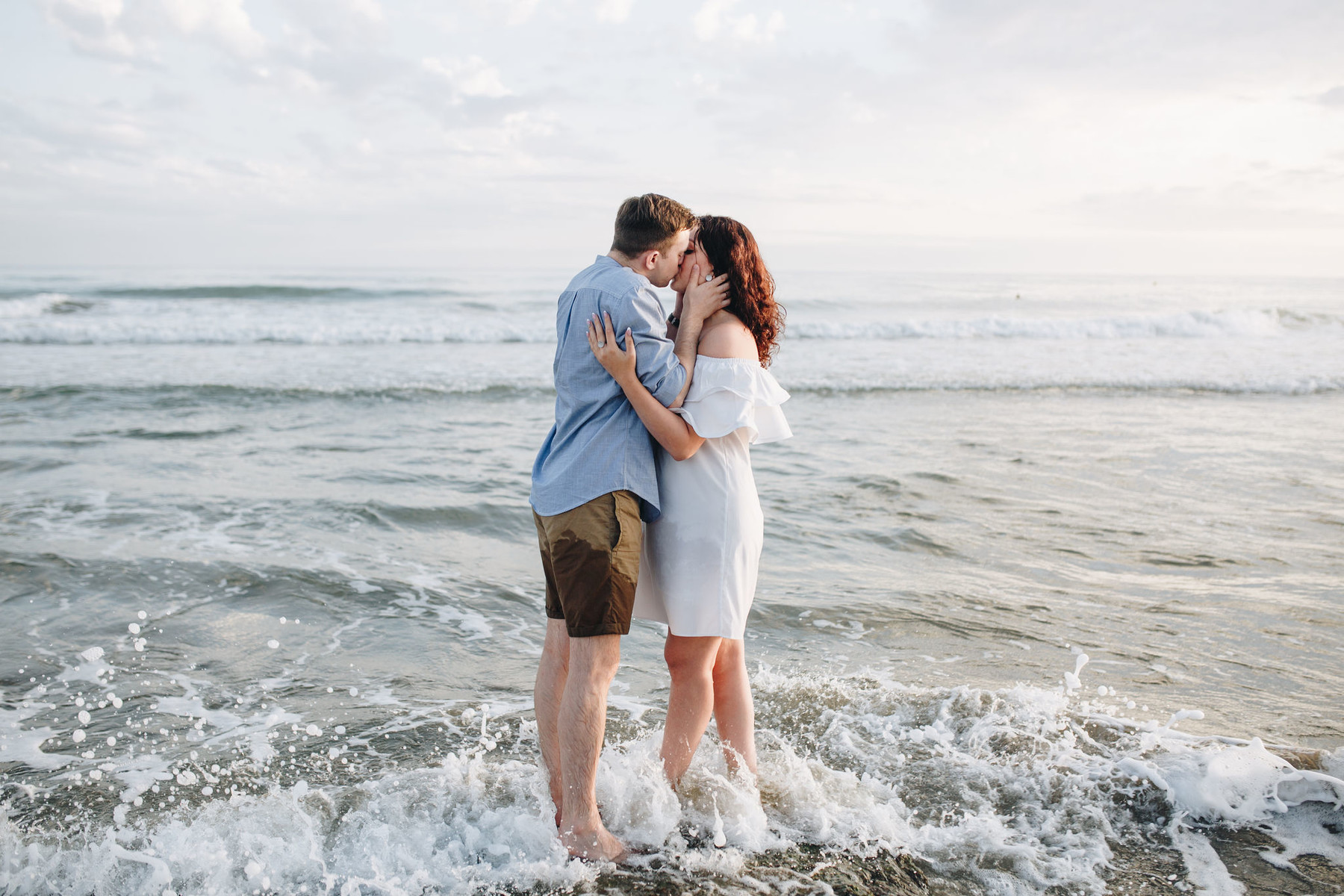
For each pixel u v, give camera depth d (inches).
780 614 156.9
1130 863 84.8
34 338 611.8
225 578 168.4
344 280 1519.4
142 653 136.2
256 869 79.1
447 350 606.9
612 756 100.0
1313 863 84.9
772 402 90.3
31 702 119.1
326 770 102.5
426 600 162.4
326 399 406.6
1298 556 192.5
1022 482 263.4
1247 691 124.8
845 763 104.6
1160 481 266.7
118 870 79.8
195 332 637.3
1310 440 337.4
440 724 115.6
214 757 105.2
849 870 83.2
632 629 154.2
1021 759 104.4
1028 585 173.6
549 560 92.1
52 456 271.3
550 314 899.4
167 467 261.1
